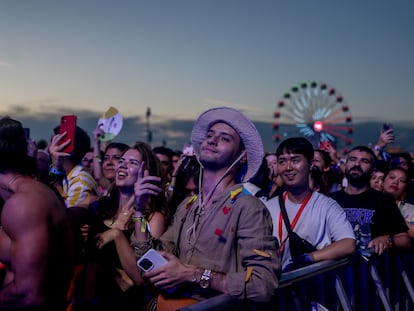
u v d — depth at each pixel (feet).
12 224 5.68
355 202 11.93
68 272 6.36
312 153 9.82
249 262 5.94
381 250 10.35
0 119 6.69
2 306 5.59
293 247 9.19
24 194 5.88
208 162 6.56
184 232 6.62
